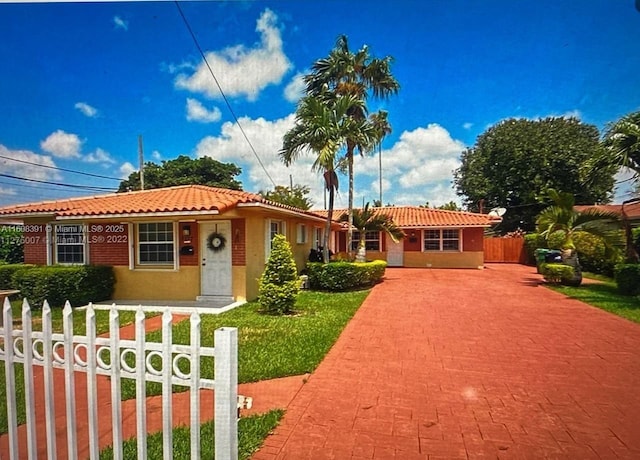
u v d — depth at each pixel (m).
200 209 9.32
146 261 11.25
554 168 29.64
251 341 6.37
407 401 4.14
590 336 6.78
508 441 3.34
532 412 3.89
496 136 33.09
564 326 7.54
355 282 12.77
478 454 3.14
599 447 3.25
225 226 10.73
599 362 5.40
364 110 14.16
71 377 2.32
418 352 5.88
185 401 4.18
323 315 8.54
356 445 3.27
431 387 4.53
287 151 13.02
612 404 4.07
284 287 8.73
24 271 10.24
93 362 2.28
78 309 9.66
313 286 13.08
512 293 11.90
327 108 12.87
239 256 10.62
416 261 22.23
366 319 8.24
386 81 14.98
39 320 8.45
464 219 21.59
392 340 6.57
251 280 10.92
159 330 7.36
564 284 13.27
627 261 11.77
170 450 2.14
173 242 10.97
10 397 2.52
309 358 5.50
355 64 14.62
